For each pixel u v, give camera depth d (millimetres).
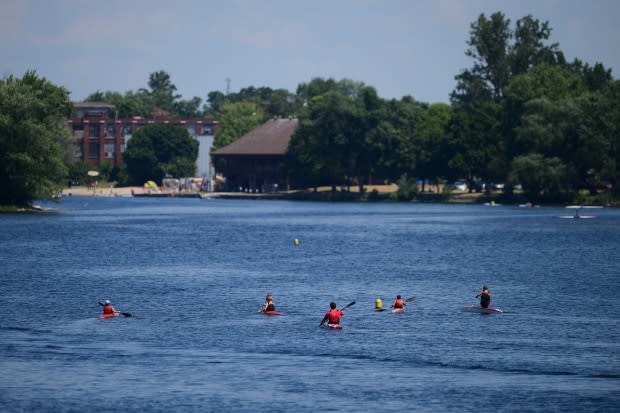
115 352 180500
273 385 160125
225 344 187250
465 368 170500
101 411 147750
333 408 149375
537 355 179500
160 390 157500
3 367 169875
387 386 159875
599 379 164125
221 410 148375
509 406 150500
